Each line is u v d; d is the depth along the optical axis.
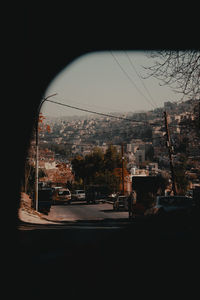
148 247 7.63
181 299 5.33
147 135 128.88
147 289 5.73
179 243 7.96
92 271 6.54
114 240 8.20
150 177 27.00
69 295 5.68
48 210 35.25
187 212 12.09
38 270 6.84
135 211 25.75
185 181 54.59
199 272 6.24
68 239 14.01
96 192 55.12
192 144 32.41
